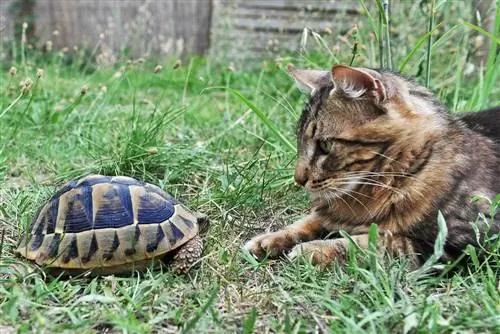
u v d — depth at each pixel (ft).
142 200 2.11
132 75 5.37
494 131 2.46
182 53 6.98
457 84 3.43
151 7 6.90
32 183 2.99
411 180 2.21
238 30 6.32
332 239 2.28
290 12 6.26
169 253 2.13
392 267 2.04
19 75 4.98
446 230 2.05
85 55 6.86
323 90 2.35
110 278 2.02
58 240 2.05
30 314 1.88
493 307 1.88
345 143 2.25
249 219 2.66
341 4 5.59
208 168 3.07
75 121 3.90
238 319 1.86
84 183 2.14
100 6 6.92
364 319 1.75
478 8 3.86
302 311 1.92
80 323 1.80
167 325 1.85
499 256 2.15
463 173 2.22
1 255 2.22
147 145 3.15
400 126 2.23
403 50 4.04
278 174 2.93
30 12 6.92
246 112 3.71
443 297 1.97
